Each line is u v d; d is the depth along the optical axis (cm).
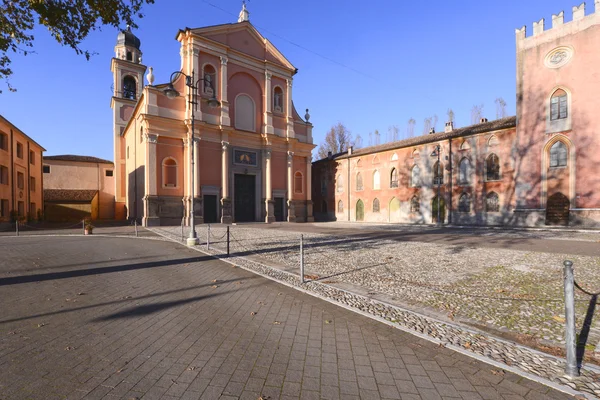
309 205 4016
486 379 330
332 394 305
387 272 848
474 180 3027
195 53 3094
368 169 4062
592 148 2316
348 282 745
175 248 1366
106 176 4944
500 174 2859
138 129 3441
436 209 3341
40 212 3744
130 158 3894
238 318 511
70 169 4756
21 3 755
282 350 399
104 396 298
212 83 3247
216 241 1619
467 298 613
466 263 962
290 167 3809
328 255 1134
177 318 511
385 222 3769
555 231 2152
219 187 3259
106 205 4903
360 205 4184
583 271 834
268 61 3644
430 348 403
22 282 750
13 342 418
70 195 4403
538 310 541
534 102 2597
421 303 586
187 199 3017
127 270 895
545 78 2541
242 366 358
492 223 2900
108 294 649
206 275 830
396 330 461
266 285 723
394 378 333
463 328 462
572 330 335
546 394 303
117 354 386
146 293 657
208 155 3197
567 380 326
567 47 2438
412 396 302
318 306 572
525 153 2645
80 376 334
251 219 3562
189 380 328
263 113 3650
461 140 3125
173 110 3011
